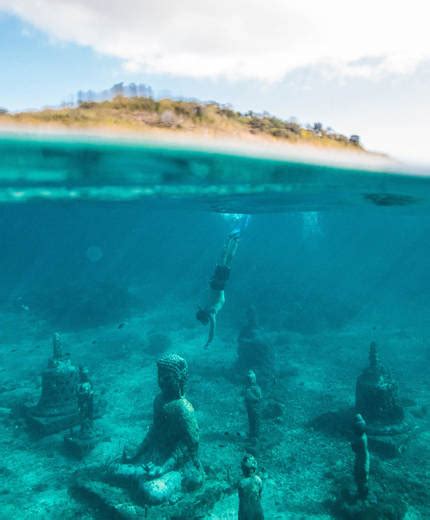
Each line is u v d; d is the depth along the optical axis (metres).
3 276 42.97
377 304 28.83
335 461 9.29
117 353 18.38
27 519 7.41
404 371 15.55
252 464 6.20
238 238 9.59
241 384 14.14
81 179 8.83
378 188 11.91
